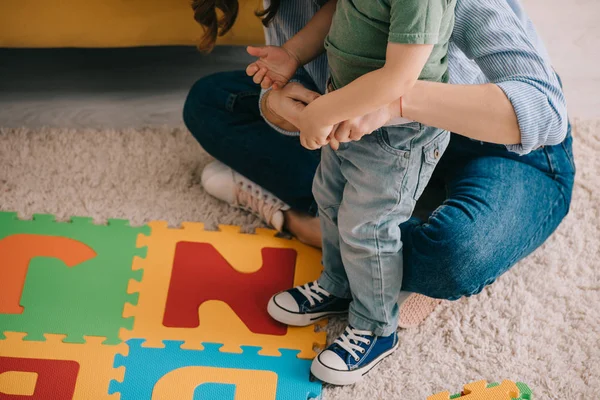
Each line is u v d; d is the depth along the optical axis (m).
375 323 1.43
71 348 1.48
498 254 1.41
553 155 1.49
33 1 1.65
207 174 1.72
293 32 1.42
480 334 1.51
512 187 1.44
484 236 1.38
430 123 1.15
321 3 1.32
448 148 1.54
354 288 1.42
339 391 1.43
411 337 1.51
